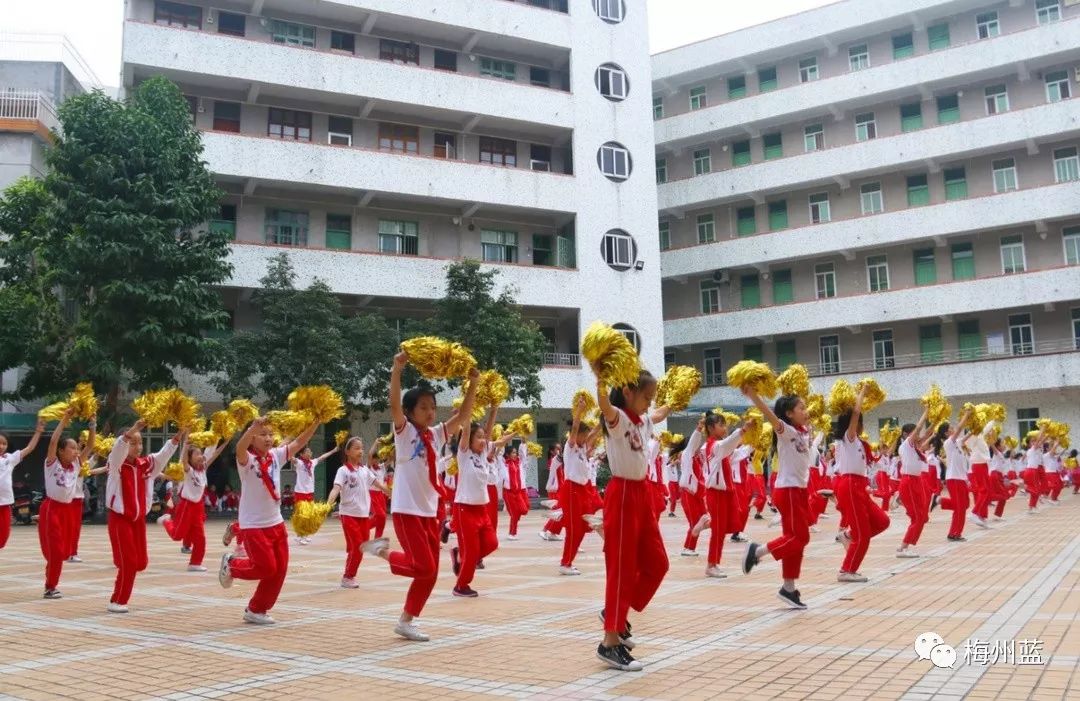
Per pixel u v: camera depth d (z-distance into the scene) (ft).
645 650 18.54
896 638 19.02
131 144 68.90
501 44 104.58
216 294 74.02
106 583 32.73
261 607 22.91
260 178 88.07
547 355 102.12
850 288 117.08
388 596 28.40
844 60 120.26
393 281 92.84
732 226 124.77
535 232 107.34
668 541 47.57
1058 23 104.47
